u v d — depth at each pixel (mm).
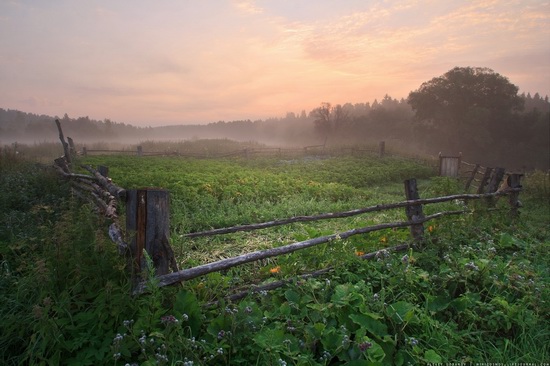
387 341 3230
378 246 5574
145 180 12758
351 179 18516
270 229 7508
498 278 4387
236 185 12570
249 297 3715
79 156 24641
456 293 4336
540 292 4070
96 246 3396
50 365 2709
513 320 3684
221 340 3098
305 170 21938
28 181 10461
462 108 67000
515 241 6082
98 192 6715
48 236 4156
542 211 10781
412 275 4250
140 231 3391
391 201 11766
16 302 3312
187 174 15195
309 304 3646
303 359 2830
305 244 4551
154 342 2928
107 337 2988
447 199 6559
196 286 3758
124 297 3088
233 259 3877
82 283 3350
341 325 3352
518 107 72562
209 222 7980
